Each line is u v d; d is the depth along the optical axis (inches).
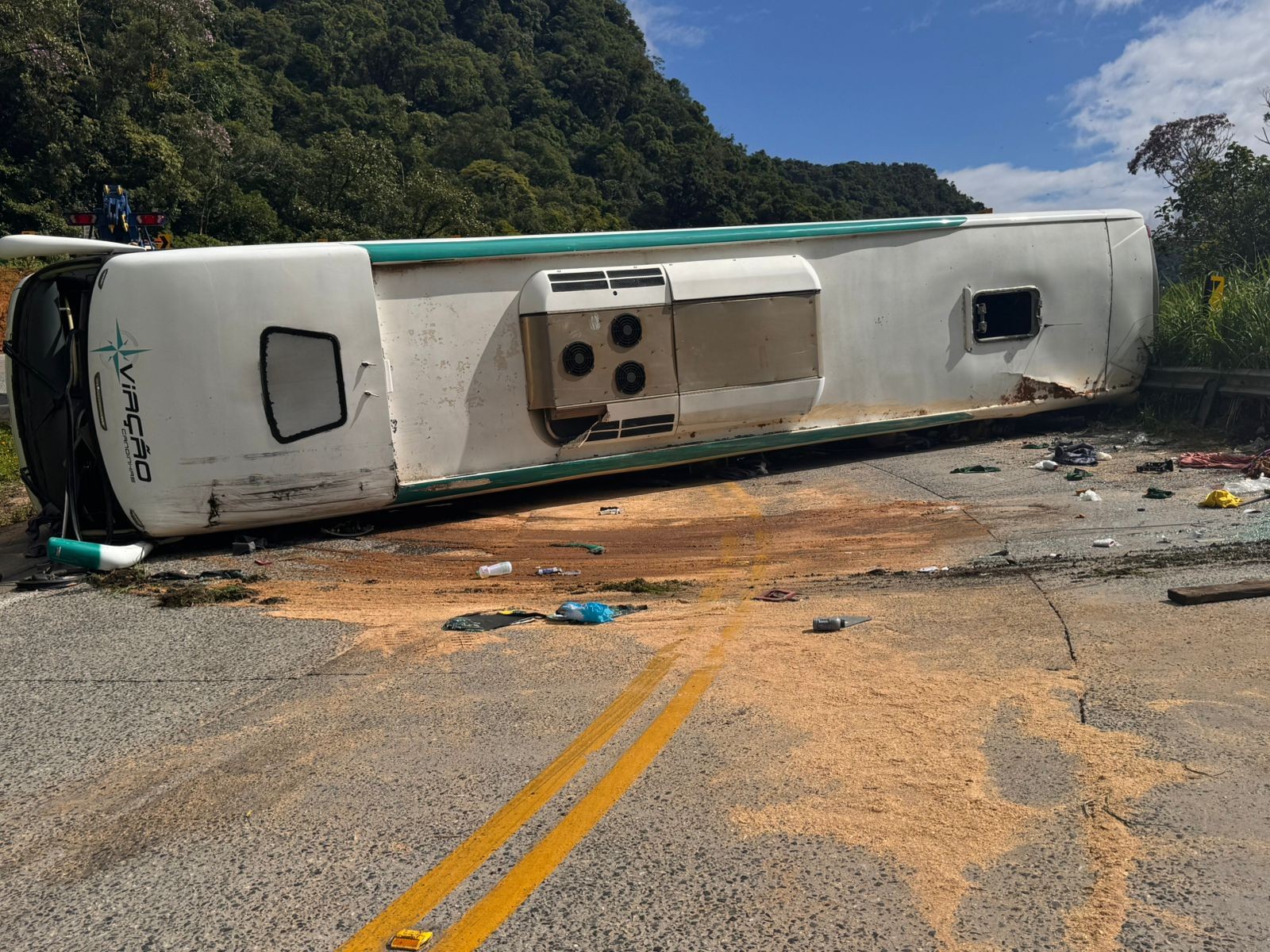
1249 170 563.8
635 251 368.5
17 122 1924.2
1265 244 546.9
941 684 151.8
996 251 434.3
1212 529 255.3
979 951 85.7
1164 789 112.2
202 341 296.8
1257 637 159.3
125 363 291.9
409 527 343.3
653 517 343.0
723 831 110.6
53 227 1823.3
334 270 311.0
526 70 5812.0
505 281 348.8
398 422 333.7
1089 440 437.1
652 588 242.5
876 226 410.0
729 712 147.2
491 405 349.1
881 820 110.3
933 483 364.8
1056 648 164.9
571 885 101.3
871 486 369.7
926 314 422.9
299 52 4311.0
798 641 182.5
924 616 193.5
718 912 94.7
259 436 305.0
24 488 452.1
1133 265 463.2
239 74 3284.9
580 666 175.2
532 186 4210.1
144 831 120.5
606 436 366.3
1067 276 448.5
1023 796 113.7
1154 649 159.2
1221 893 91.7
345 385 313.9
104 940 97.0
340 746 143.9
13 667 193.6
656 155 5674.2
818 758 128.0
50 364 344.2
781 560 270.1
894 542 281.3
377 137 3814.0
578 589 248.8
